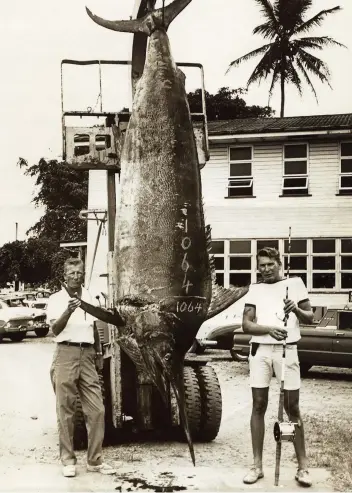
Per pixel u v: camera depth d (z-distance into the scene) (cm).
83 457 652
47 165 4188
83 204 4172
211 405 717
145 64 510
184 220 481
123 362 700
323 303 2045
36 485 555
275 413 923
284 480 570
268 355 561
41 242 3712
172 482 565
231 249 2112
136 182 491
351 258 2042
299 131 2033
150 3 550
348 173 2056
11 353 1747
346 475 588
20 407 973
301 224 2078
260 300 573
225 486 553
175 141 491
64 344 591
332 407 970
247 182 2119
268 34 3747
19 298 2273
